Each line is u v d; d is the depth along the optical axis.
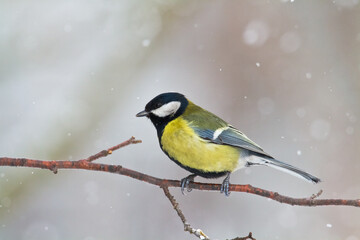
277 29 14.64
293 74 14.29
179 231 12.15
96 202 12.38
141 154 13.44
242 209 12.54
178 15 14.70
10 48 13.80
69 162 5.71
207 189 6.95
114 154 13.27
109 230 12.07
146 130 13.68
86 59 14.23
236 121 13.77
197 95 13.96
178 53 14.53
